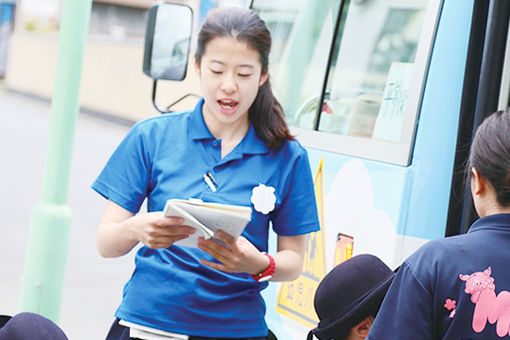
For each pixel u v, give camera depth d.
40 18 45.94
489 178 2.88
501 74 4.46
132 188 3.69
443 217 4.41
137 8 43.88
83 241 12.25
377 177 4.62
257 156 3.70
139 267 3.66
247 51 3.50
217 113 3.58
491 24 4.45
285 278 3.72
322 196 5.01
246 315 3.64
